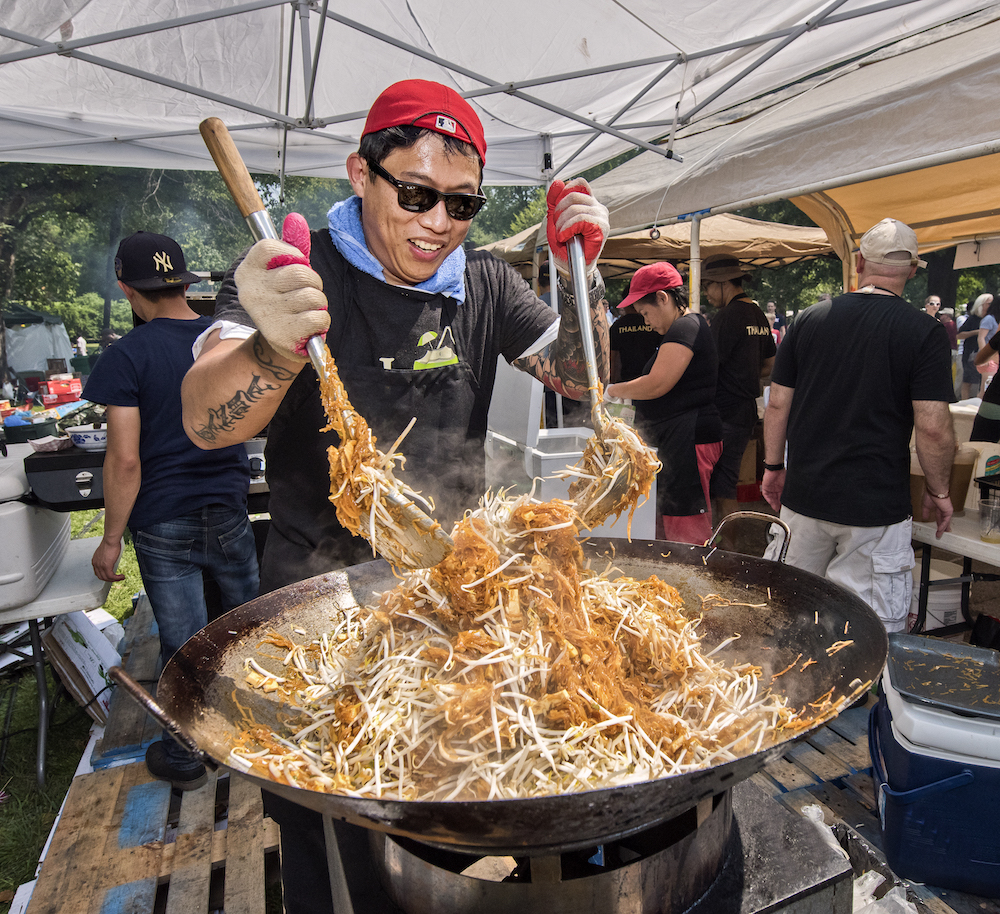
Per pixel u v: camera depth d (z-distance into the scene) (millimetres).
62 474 2689
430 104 1320
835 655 1170
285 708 1220
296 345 1014
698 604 1535
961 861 1944
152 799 2445
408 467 1651
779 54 3752
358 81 4301
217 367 1147
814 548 3000
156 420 2453
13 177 24062
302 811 1414
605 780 1020
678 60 3766
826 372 2814
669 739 1140
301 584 1438
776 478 3398
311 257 1546
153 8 3254
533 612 1224
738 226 9578
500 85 3871
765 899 1075
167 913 1951
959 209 4945
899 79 3072
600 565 1677
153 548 2553
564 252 1497
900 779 1996
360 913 1076
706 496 3971
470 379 1709
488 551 1268
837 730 2654
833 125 3197
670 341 3660
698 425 3898
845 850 1706
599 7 3352
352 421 1069
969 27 3252
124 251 2506
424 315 1568
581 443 3059
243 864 2107
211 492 2580
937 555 4191
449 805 704
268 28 3689
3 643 3619
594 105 4574
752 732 1150
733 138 3830
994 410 3350
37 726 3131
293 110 4574
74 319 30984
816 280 22109
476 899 981
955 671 2104
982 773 1877
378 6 3502
